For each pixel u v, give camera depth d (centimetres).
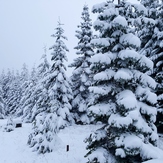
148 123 1011
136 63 992
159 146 1323
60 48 2323
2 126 3034
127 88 1018
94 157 942
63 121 2198
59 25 2353
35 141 1722
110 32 1066
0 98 4550
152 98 931
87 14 2650
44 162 1410
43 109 2102
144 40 1886
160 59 1683
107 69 1030
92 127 2297
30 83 4044
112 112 977
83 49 2627
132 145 845
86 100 2441
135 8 1007
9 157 1636
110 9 993
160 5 1716
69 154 1477
